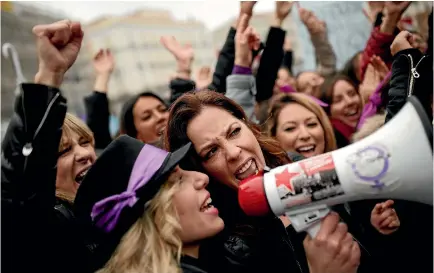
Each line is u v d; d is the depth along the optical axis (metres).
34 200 1.18
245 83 2.16
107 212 1.25
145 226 1.24
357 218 1.86
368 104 2.34
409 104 1.11
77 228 1.38
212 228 1.29
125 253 1.21
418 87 1.61
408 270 1.74
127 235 1.23
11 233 1.20
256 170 1.53
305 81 3.48
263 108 2.51
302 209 1.18
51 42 1.24
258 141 1.73
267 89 2.54
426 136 1.06
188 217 1.27
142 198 1.22
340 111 2.93
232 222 1.55
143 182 1.22
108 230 1.25
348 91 2.92
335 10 3.48
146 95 2.87
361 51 3.20
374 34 2.31
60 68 1.24
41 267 1.23
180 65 2.77
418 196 1.11
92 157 1.85
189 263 1.29
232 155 1.47
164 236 1.21
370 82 2.45
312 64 3.92
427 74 1.63
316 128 2.33
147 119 2.81
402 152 1.08
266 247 1.51
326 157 1.17
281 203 1.18
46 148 1.19
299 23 3.93
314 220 1.18
